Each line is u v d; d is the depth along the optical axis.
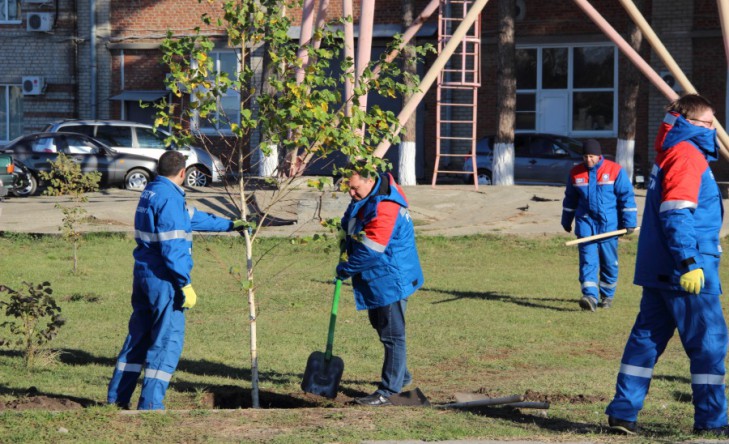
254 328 7.28
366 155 7.02
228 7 7.02
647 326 5.76
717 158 5.79
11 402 6.99
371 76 7.30
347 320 11.48
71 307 12.12
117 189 25.09
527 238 18.22
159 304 6.72
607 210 11.89
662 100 29.23
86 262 15.79
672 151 5.61
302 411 6.30
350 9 17.28
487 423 5.96
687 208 5.46
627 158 26.73
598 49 30.50
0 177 23.89
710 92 28.84
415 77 7.46
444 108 31.05
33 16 33.88
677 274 5.57
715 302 5.62
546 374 8.55
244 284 7.18
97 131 27.67
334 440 5.38
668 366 8.80
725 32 16.95
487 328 10.96
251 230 7.43
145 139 28.03
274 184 7.50
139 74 33.81
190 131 7.29
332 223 7.14
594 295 12.05
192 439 5.47
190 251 6.77
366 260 7.11
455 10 30.53
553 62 30.97
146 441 5.44
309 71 7.00
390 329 7.31
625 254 17.02
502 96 26.14
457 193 22.59
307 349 9.82
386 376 7.33
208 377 8.49
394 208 7.11
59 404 7.05
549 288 13.88
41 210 21.25
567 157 27.33
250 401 7.66
